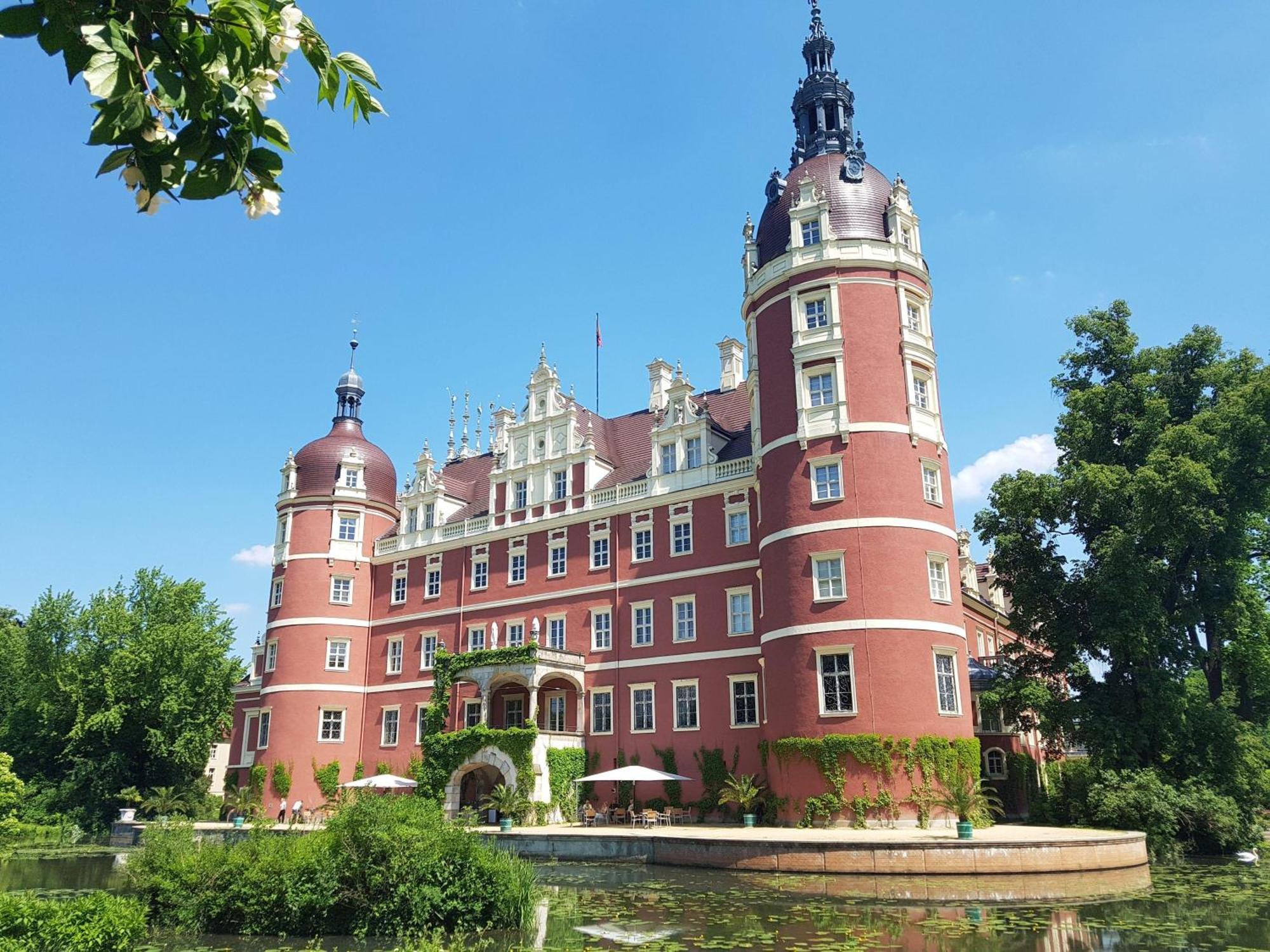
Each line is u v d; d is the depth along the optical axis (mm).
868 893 25516
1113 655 39312
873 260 40688
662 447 48344
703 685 43219
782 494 39719
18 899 16500
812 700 36438
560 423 53125
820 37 48000
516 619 51250
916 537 37812
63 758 60438
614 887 26844
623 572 47656
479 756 44500
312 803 54000
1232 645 43375
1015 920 21016
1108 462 42219
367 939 19969
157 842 23656
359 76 4656
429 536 57500
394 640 57156
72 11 3885
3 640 68125
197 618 64312
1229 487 39094
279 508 60969
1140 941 18375
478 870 21000
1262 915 21359
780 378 41156
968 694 37906
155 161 4043
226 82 4090
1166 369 43000
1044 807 38656
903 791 34312
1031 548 42906
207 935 20594
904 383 39844
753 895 25172
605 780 43062
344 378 64500
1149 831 33062
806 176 43188
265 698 56812
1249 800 36719
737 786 38188
